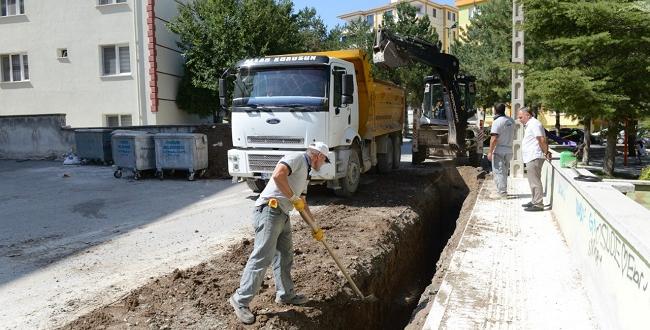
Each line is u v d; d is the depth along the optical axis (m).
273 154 9.52
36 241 7.64
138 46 21.48
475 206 9.88
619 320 4.03
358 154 11.28
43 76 23.03
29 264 6.53
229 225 8.56
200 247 7.26
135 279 5.92
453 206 13.66
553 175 9.28
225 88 10.35
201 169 13.62
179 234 8.00
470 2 53.66
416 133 16.77
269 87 9.66
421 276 9.23
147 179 13.70
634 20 10.80
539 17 12.15
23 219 9.10
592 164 16.22
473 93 17.11
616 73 11.53
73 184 12.94
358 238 7.66
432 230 11.54
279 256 4.93
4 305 5.20
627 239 3.77
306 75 9.49
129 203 10.49
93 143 16.44
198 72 21.95
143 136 13.53
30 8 22.89
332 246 7.14
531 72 12.59
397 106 14.91
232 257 6.52
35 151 18.55
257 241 4.57
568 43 11.18
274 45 22.88
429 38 31.12
